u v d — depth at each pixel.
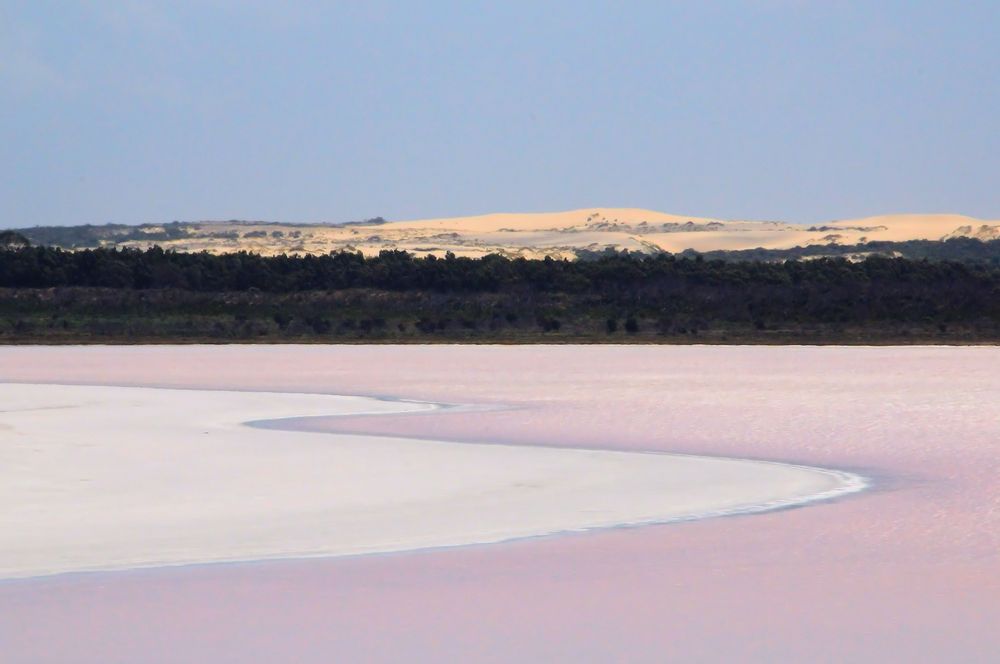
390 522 41.06
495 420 76.06
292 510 42.94
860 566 35.56
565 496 46.12
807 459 57.38
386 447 60.41
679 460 56.44
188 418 75.06
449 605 31.61
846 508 44.09
